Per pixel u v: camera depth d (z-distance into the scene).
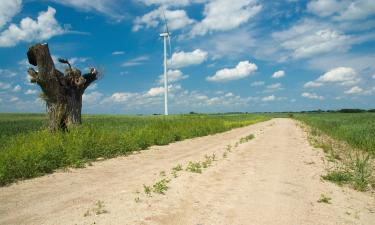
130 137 18.72
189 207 7.43
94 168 12.05
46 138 14.22
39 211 6.97
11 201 7.73
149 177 10.36
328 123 45.97
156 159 14.25
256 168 12.16
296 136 27.22
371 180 10.97
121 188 8.91
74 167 12.13
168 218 6.68
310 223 6.79
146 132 21.56
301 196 8.68
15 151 12.02
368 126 31.55
